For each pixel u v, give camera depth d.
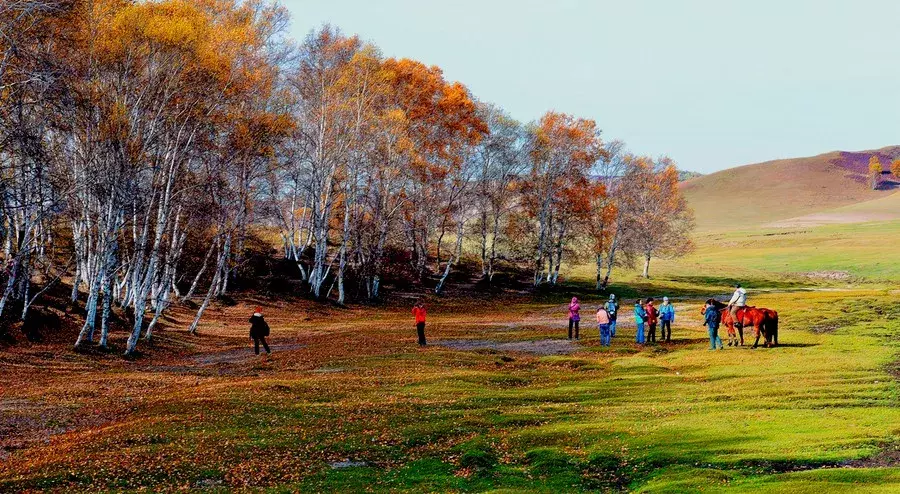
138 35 37.44
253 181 56.19
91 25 36.56
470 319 64.25
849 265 117.25
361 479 17.17
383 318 65.19
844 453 17.08
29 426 21.73
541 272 99.81
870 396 23.44
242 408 24.14
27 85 33.41
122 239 46.25
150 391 27.88
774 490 14.60
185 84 39.56
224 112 43.78
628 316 63.81
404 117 70.00
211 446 19.52
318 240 71.88
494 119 88.25
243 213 54.03
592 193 95.56
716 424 20.98
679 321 57.09
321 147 67.19
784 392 24.94
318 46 64.94
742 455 17.61
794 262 128.38
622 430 21.09
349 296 77.25
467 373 32.03
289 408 24.33
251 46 45.44
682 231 115.56
